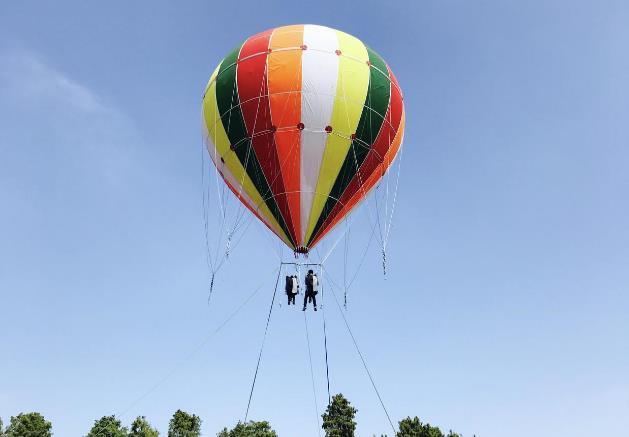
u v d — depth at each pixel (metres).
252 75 29.53
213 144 32.09
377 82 30.67
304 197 30.39
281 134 29.23
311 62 29.31
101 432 63.88
